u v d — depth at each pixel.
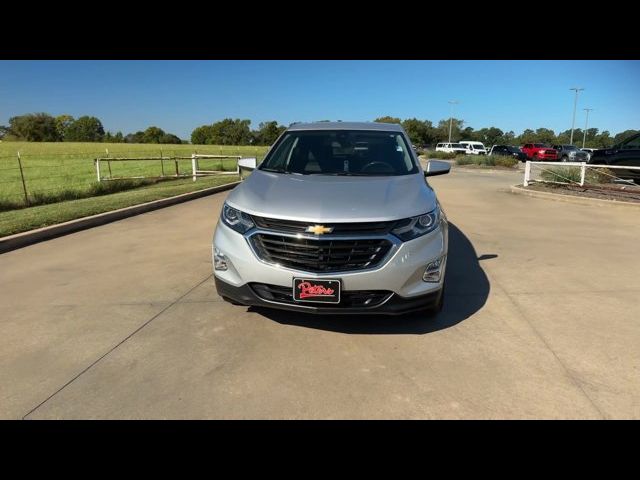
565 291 4.68
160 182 17.27
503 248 6.45
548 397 2.81
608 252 6.24
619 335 3.67
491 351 3.39
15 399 2.79
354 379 3.01
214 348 3.43
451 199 11.98
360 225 3.24
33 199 12.06
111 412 2.67
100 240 6.92
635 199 10.95
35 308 4.22
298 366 3.17
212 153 53.78
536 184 14.40
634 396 2.82
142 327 3.79
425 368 3.15
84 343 3.52
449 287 4.79
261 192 3.76
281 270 3.30
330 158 4.57
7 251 6.31
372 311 3.34
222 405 2.73
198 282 4.93
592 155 14.97
